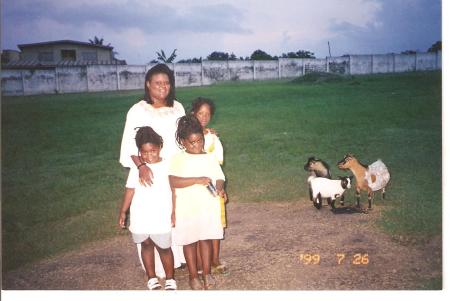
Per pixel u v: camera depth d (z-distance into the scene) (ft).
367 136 27.25
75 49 63.93
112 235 15.76
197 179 11.17
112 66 53.42
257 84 53.36
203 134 11.41
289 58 56.18
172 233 12.16
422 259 12.80
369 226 15.10
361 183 16.40
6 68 50.98
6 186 21.25
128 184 11.35
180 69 54.34
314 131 29.32
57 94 51.11
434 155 22.93
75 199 19.24
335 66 54.19
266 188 19.79
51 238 15.48
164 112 11.77
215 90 48.96
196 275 11.66
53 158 26.32
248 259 13.23
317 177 17.20
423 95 38.73
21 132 32.48
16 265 13.91
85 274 13.08
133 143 11.48
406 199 17.22
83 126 34.30
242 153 25.39
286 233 14.92
